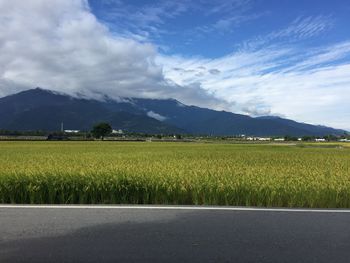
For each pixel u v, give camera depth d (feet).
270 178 38.75
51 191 34.50
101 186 35.24
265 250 19.65
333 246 20.36
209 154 108.27
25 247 20.03
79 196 35.29
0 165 50.24
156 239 21.44
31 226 24.13
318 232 22.99
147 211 28.81
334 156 102.99
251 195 33.88
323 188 33.73
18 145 189.06
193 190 34.78
